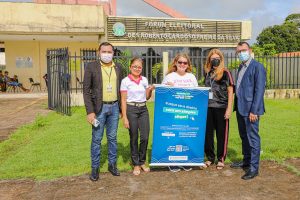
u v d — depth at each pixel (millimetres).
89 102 4535
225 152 5152
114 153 4879
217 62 5039
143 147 5020
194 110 5031
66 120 9391
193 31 20578
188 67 5211
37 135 7680
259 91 4578
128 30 19422
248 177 4684
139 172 4953
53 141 6891
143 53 19844
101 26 17219
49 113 11047
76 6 16906
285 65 16781
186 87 4973
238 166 5191
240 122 4984
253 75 4656
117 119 4773
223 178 4758
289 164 5254
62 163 5449
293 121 8820
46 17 16672
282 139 6812
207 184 4535
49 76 12148
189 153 5082
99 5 17125
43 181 4691
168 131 5008
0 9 16156
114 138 4824
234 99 5090
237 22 21234
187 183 4586
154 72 15461
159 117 4969
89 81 4527
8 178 4844
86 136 7297
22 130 8180
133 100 4859
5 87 19859
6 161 5625
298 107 11656
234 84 5059
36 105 13430
